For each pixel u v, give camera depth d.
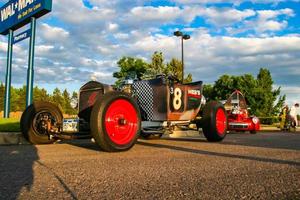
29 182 2.91
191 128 7.53
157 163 3.97
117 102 5.12
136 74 6.91
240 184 2.86
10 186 2.76
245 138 8.91
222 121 7.51
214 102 7.43
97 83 5.86
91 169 3.55
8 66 14.53
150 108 6.54
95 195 2.49
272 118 33.53
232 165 3.83
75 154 4.84
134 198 2.41
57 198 2.40
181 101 6.99
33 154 4.82
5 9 14.41
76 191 2.61
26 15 12.60
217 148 5.78
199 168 3.62
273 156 4.65
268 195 2.51
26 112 6.23
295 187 2.77
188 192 2.58
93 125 4.94
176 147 5.98
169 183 2.88
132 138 5.23
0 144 6.63
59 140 6.84
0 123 9.55
